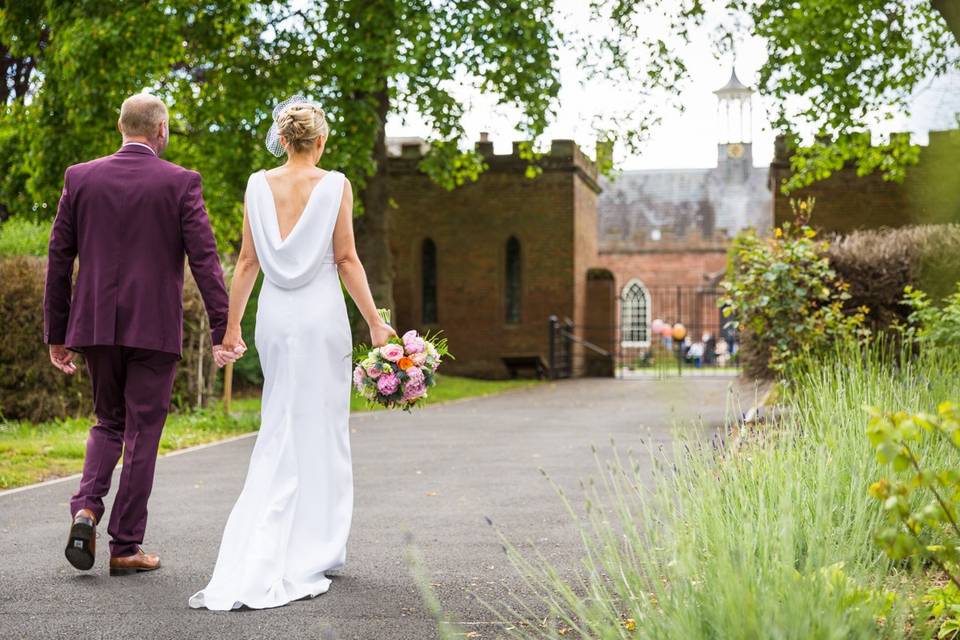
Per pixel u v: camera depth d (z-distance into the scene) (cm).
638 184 6091
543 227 3056
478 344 3086
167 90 2070
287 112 449
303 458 429
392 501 657
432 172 1975
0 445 887
